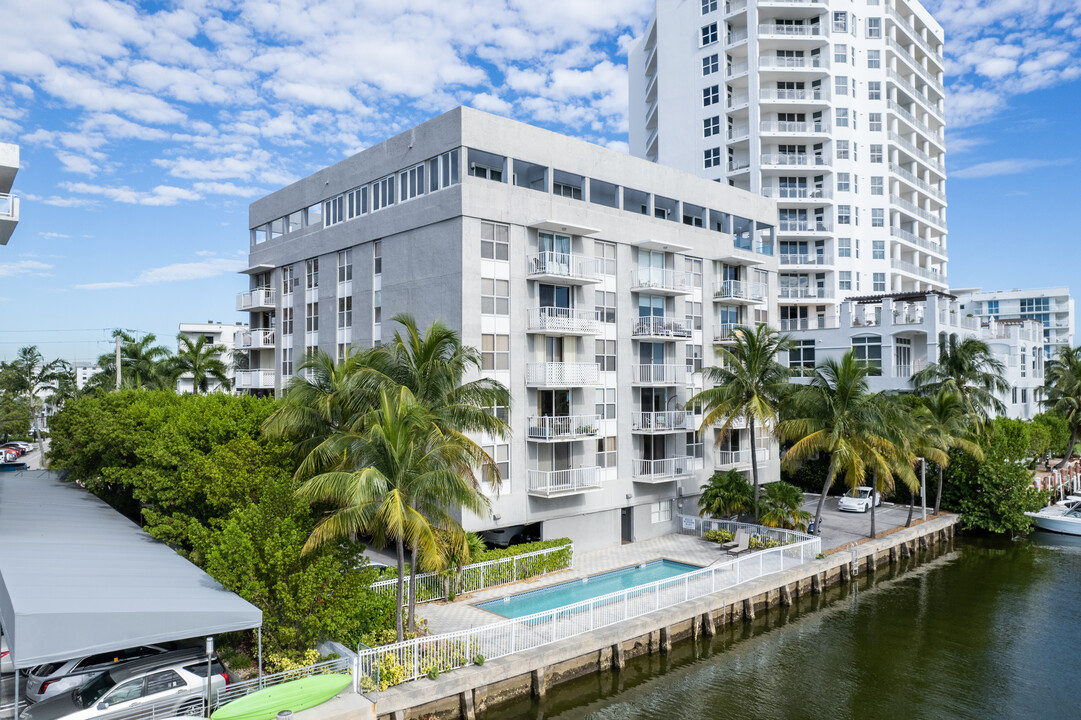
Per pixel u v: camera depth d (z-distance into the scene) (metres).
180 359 57.34
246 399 30.77
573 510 32.91
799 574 30.39
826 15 62.91
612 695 21.48
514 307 31.05
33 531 24.17
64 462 36.41
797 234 62.47
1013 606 30.23
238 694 16.91
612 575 30.50
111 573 19.06
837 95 63.88
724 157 63.44
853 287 63.88
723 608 27.00
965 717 20.28
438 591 26.16
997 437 47.06
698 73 65.44
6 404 76.44
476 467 23.00
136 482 27.34
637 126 78.81
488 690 19.89
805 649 25.31
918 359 55.91
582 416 33.00
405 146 32.78
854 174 64.44
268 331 44.34
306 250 39.94
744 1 62.91
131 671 17.09
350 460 21.08
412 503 19.59
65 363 90.06
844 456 32.78
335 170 37.91
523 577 28.92
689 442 39.28
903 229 73.38
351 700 17.20
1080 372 63.44
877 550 35.75
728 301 41.34
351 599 18.81
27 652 14.62
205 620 16.50
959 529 44.72
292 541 18.53
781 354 59.88
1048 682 22.59
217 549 18.75
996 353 67.31
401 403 19.39
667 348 38.34
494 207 30.33
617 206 36.03
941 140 79.75
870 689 22.08
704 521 37.59
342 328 36.88
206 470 23.02
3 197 25.39
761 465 43.56
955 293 79.06
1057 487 51.41
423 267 31.33
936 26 79.69
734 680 22.67
